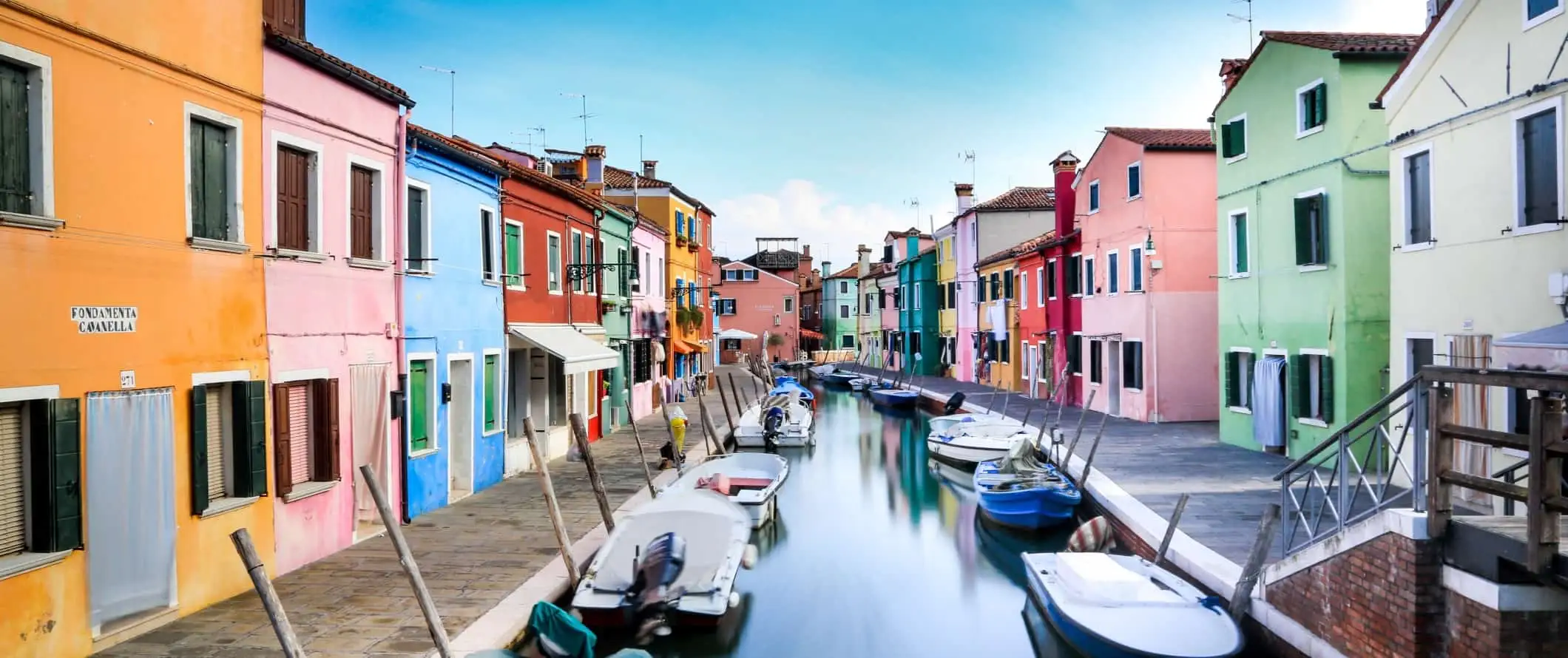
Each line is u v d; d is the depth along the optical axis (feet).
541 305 55.57
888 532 47.14
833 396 136.15
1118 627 25.49
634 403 81.35
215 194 27.43
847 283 223.10
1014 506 43.93
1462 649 19.10
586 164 95.35
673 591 29.17
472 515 39.93
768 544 44.65
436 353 41.16
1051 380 94.17
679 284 108.47
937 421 77.46
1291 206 52.29
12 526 21.34
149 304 24.56
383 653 23.27
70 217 22.22
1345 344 47.44
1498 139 34.17
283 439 30.12
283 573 30.14
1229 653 23.95
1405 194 40.19
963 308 134.10
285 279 30.35
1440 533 19.79
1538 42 32.12
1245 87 57.21
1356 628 21.83
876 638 31.60
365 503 35.29
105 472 23.06
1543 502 17.04
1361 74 47.29
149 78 24.64
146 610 24.36
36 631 21.26
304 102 31.40
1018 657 29.84
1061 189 95.71
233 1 27.86
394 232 37.52
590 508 41.65
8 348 20.72
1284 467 50.08
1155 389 71.10
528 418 30.37
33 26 21.29
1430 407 19.83
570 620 25.17
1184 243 70.85
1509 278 33.71
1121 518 38.99
